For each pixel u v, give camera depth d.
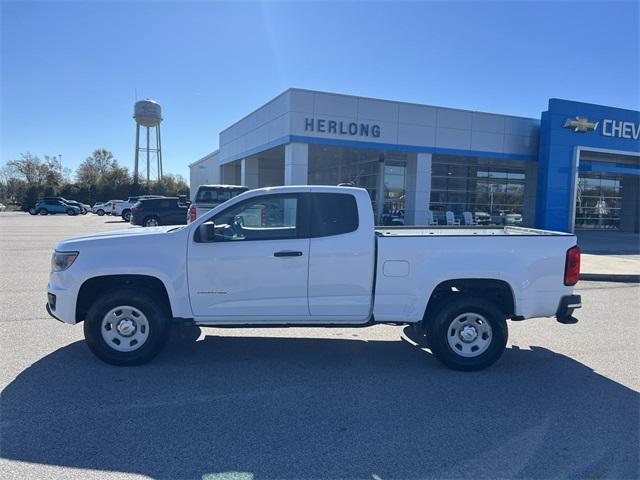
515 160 27.42
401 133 23.81
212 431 3.96
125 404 4.44
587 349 6.45
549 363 5.86
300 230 5.51
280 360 5.79
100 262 5.34
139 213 24.67
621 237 27.91
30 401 4.46
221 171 38.88
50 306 5.48
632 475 3.41
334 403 4.57
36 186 67.56
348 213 5.56
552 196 26.36
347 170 31.72
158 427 4.00
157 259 5.37
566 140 26.27
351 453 3.65
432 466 3.49
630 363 5.88
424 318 5.68
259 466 3.46
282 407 4.45
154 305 5.39
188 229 5.45
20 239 20.00
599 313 8.58
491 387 5.05
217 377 5.18
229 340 6.58
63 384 4.88
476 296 5.61
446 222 28.47
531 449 3.76
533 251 5.59
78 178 94.31
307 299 5.49
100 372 5.23
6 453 3.56
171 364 5.56
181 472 3.36
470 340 5.54
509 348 6.46
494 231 7.09
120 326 5.41
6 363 5.43
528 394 4.87
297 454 3.62
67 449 3.63
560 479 3.35
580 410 4.50
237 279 5.41
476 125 25.39
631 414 4.42
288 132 22.03
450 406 4.54
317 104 22.19
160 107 66.25
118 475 3.31
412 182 24.62
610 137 27.17
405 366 5.68
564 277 5.64
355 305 5.54
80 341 6.27
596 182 33.12
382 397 4.73
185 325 5.57
